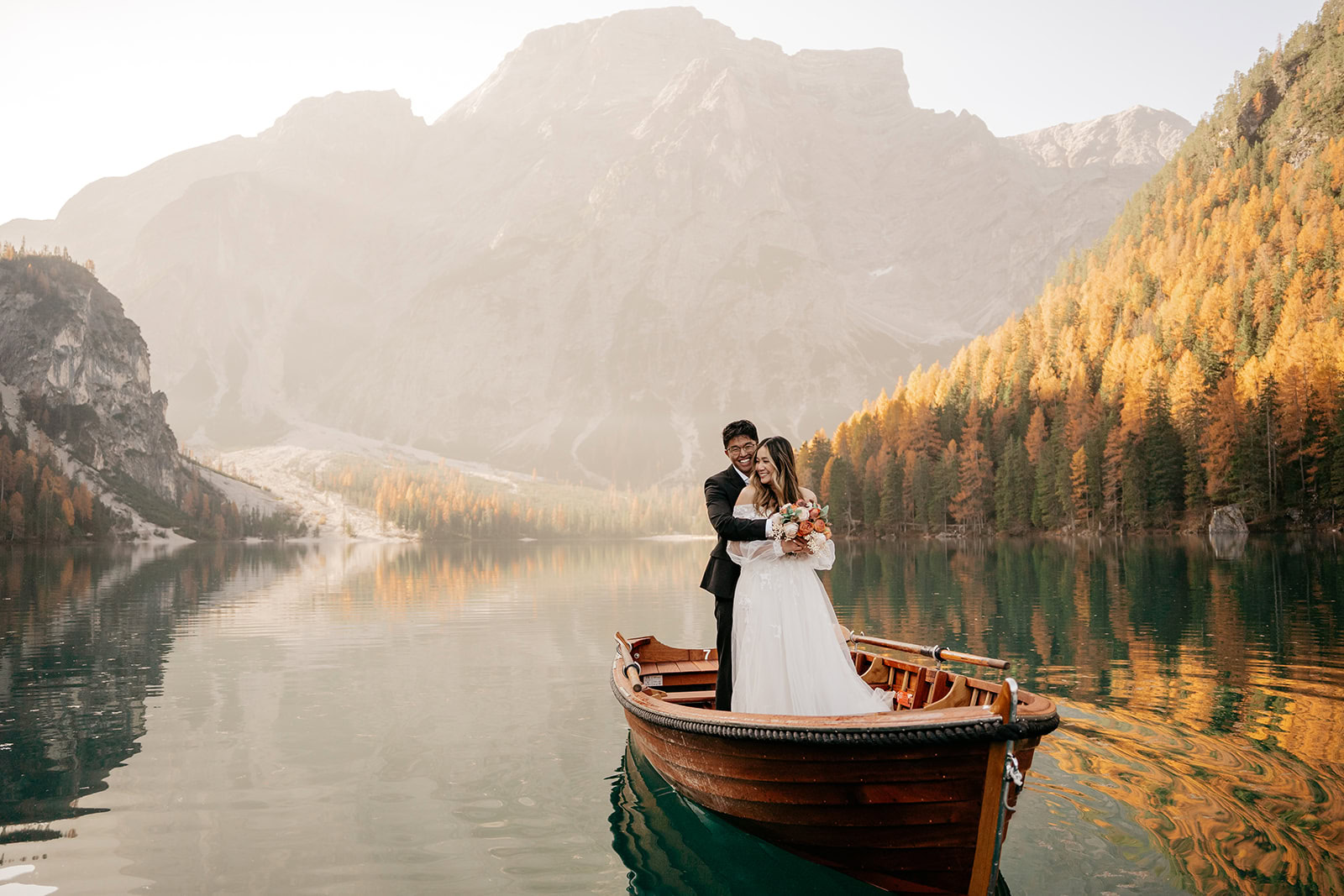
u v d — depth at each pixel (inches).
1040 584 1096.8
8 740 357.4
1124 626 653.3
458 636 706.8
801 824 221.8
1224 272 4520.2
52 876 217.9
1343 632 588.4
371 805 274.5
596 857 232.5
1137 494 2992.1
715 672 383.9
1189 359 3275.1
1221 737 324.2
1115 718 356.2
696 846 239.6
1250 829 230.7
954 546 2965.1
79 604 1028.5
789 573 250.1
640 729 293.3
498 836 247.9
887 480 3745.1
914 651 308.0
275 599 1112.8
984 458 3614.7
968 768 190.2
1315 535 2444.6
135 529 6023.6
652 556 3420.3
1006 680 183.3
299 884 213.6
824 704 240.1
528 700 438.3
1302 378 2701.8
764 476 253.1
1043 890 197.6
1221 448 2778.1
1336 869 203.5
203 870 222.4
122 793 286.8
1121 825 236.7
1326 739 319.0
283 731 374.3
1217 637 584.1
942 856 201.9
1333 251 4033.0
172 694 456.4
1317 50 6136.8
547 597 1141.1
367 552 4249.5
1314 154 5492.1
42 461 5649.6
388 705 427.5
